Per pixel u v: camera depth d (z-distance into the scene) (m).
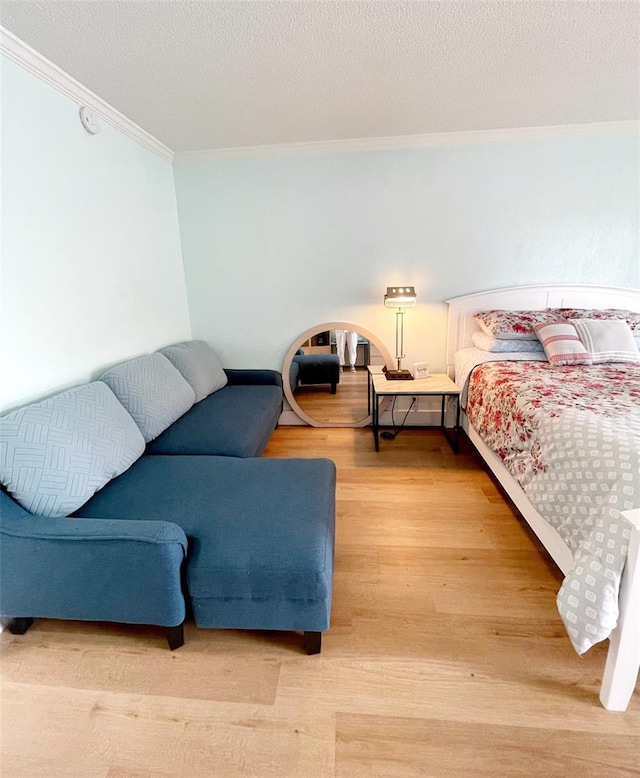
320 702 1.20
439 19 1.51
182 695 1.23
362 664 1.31
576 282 2.93
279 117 2.37
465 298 3.01
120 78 1.86
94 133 2.05
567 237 2.86
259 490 1.59
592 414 1.58
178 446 2.04
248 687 1.25
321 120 2.43
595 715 1.14
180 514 1.45
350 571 1.72
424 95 2.14
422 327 3.15
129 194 2.41
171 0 1.36
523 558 1.79
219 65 1.78
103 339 2.17
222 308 3.27
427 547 1.87
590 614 1.08
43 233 1.73
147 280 2.63
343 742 1.09
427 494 2.32
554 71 1.91
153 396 2.12
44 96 1.72
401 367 3.24
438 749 1.07
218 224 3.08
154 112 2.23
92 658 1.35
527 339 2.72
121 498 1.55
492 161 2.78
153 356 2.40
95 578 1.27
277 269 3.14
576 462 1.38
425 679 1.26
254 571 1.24
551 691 1.21
